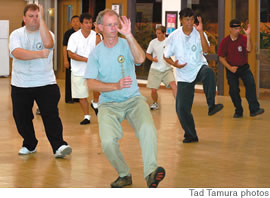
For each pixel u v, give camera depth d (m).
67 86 12.59
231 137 8.12
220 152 7.01
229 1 13.77
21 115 6.70
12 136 8.11
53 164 6.27
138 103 4.98
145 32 16.48
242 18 13.45
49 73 6.56
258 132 8.59
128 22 4.88
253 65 13.13
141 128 4.79
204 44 7.32
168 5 15.65
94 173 5.84
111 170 5.98
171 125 9.27
